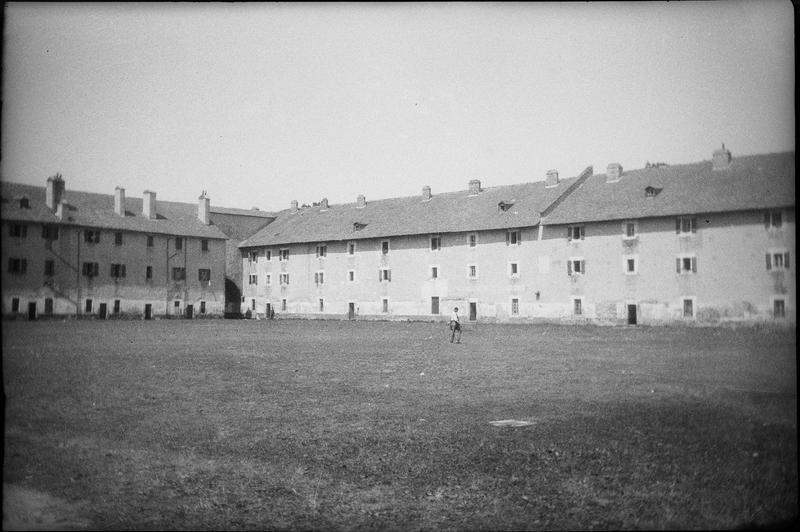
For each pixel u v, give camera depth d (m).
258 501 9.80
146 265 62.16
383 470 11.32
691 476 10.38
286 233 73.69
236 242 77.38
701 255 41.47
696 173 44.81
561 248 51.34
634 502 9.48
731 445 11.68
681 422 13.42
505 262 55.12
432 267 60.19
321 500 9.91
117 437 13.08
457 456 12.02
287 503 9.69
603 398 16.92
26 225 51.75
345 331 45.38
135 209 63.81
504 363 25.03
